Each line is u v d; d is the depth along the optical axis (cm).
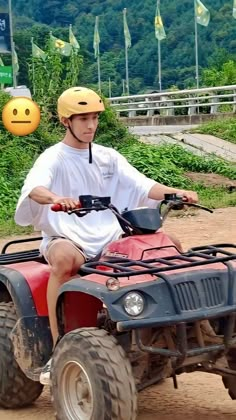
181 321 467
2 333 566
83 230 537
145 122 2995
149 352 475
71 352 480
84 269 493
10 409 580
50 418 555
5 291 590
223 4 8469
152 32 9094
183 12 9025
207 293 482
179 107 2897
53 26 10288
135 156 1964
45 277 550
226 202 1594
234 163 2088
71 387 492
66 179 545
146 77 8744
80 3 10762
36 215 537
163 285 475
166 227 1310
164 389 605
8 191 1714
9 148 1941
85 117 541
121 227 529
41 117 2073
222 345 490
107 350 468
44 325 545
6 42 2531
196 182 1898
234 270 495
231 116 2739
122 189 562
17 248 1210
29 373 542
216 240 1174
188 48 8412
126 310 462
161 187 555
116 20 9638
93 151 555
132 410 462
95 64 8350
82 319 522
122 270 480
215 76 4288
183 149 2125
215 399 579
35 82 2283
